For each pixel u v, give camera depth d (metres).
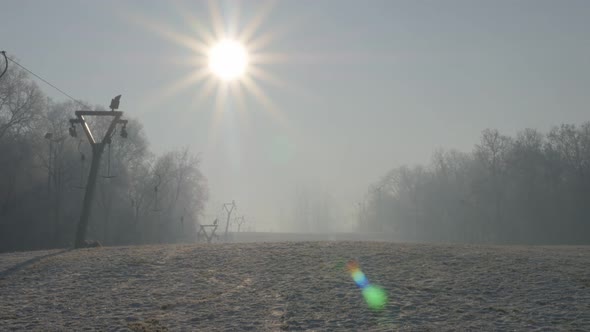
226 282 15.98
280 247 22.56
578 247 25.42
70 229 59.31
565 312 12.23
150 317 12.49
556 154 73.25
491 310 12.53
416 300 13.50
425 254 20.06
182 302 13.82
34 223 56.53
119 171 63.81
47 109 58.28
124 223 67.88
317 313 12.53
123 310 13.19
